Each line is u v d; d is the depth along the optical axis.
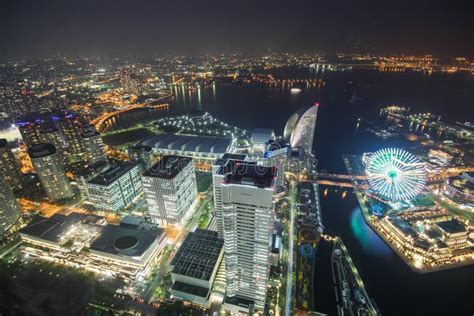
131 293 171.62
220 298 164.88
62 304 163.62
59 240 195.50
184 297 162.88
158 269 189.25
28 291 172.25
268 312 158.62
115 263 183.88
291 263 192.88
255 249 133.12
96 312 158.88
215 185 175.62
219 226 188.62
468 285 176.00
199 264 170.38
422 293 172.25
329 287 177.12
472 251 192.75
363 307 161.50
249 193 117.00
